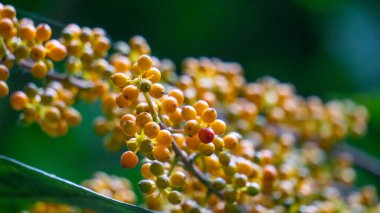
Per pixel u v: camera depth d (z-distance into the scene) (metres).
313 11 0.84
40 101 0.43
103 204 0.37
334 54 0.83
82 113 0.70
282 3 0.84
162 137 0.35
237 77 0.56
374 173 0.66
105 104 0.45
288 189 0.46
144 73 0.36
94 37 0.44
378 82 0.82
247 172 0.41
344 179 0.64
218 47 0.82
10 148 0.68
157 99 0.37
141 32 0.78
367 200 0.58
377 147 0.76
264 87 0.59
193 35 0.81
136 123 0.35
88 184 0.49
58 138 0.70
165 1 0.79
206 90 0.50
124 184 0.52
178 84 0.49
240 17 0.82
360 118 0.67
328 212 0.51
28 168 0.35
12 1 0.66
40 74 0.40
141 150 0.35
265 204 0.46
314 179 0.61
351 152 0.66
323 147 0.64
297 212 0.47
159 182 0.37
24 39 0.40
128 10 0.77
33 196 0.38
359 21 0.84
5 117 0.67
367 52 0.83
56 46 0.41
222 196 0.40
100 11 0.75
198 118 0.36
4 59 0.40
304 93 0.83
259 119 0.56
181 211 0.41
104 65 0.44
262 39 0.83
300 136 0.62
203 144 0.37
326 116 0.64
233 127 0.54
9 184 0.37
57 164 0.69
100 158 0.70
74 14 0.73
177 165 0.39
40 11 0.68
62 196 0.38
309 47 0.84
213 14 0.81
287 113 0.59
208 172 0.40
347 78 0.83
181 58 0.80
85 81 0.45
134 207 0.36
